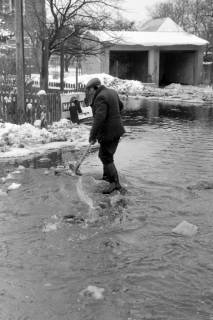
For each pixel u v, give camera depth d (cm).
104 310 370
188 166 883
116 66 4250
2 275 428
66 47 2184
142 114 1922
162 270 443
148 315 363
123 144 1141
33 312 366
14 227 548
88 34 2317
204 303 383
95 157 966
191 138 1248
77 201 644
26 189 704
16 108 1305
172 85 3697
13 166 869
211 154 1006
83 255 474
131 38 3919
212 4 5034
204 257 474
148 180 771
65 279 421
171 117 1812
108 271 439
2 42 2992
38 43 2173
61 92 1777
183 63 4322
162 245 503
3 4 3152
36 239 513
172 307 375
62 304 378
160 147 1096
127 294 396
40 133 1186
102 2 2094
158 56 3959
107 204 631
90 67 3953
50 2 2027
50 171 827
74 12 2064
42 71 1939
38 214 592
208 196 686
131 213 602
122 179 775
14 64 2167
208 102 2581
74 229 544
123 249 490
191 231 536
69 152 1019
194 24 6300
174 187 730
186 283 417
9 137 1096
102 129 680
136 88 3278
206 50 5350
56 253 478
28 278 423
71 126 1408
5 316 360
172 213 607
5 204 631
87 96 682
